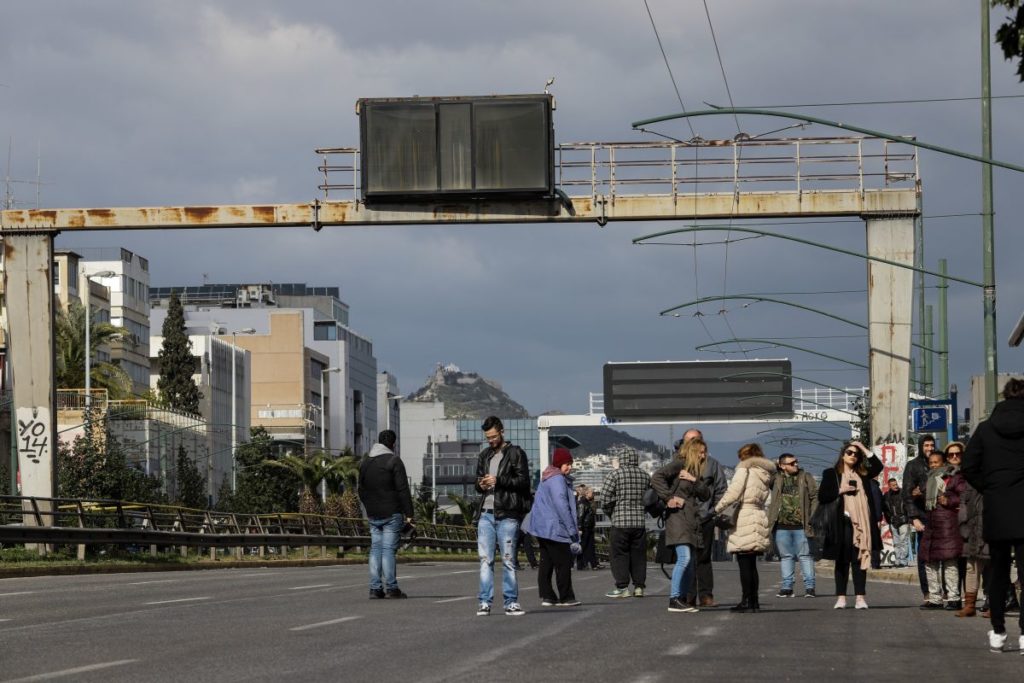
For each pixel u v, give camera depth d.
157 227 45.19
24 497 43.47
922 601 29.22
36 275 46.19
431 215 44.00
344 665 14.80
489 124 43.34
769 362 103.81
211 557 56.59
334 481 126.62
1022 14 17.89
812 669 14.60
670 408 104.94
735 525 24.05
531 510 25.39
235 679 13.48
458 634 18.89
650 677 13.69
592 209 44.22
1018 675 14.43
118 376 124.06
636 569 29.67
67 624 20.64
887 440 45.66
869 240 44.94
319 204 44.25
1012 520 16.31
